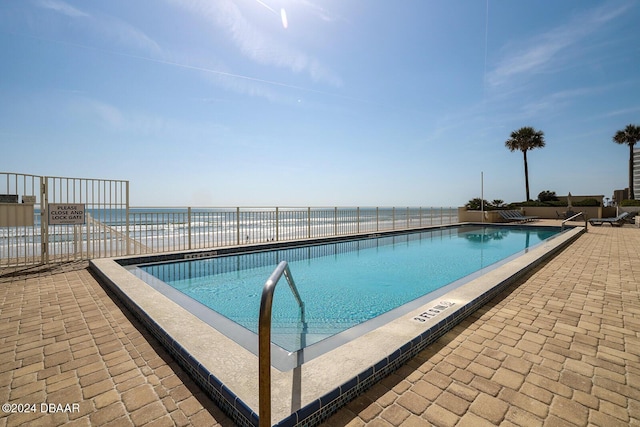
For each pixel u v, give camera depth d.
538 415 1.56
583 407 1.62
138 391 1.80
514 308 3.25
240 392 1.54
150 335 2.63
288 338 2.82
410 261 7.34
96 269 4.84
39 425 1.50
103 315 3.12
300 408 1.39
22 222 5.23
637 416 1.55
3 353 2.30
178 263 6.41
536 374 1.96
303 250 8.41
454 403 1.65
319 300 4.45
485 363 2.10
